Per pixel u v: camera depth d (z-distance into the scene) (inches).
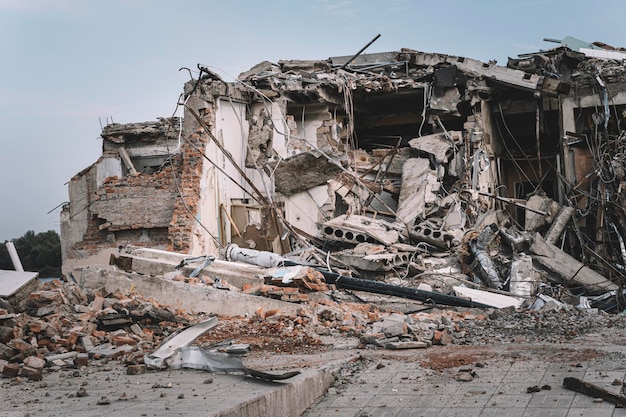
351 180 1162.0
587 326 581.0
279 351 498.3
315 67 1262.3
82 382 378.0
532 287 945.5
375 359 460.4
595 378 387.5
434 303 756.6
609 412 338.0
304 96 1191.6
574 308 661.3
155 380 379.2
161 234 1120.2
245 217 1122.7
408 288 777.6
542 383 387.2
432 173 1143.0
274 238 1101.7
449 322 581.3
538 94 1168.2
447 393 382.0
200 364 407.5
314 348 509.7
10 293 512.1
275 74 1192.2
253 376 382.9
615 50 1424.7
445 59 1240.2
